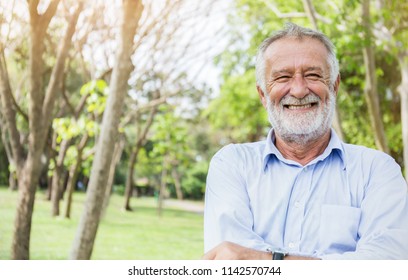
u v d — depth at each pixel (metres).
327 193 2.40
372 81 8.22
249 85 21.02
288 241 2.38
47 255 10.16
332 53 2.45
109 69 9.72
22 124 12.08
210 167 2.56
